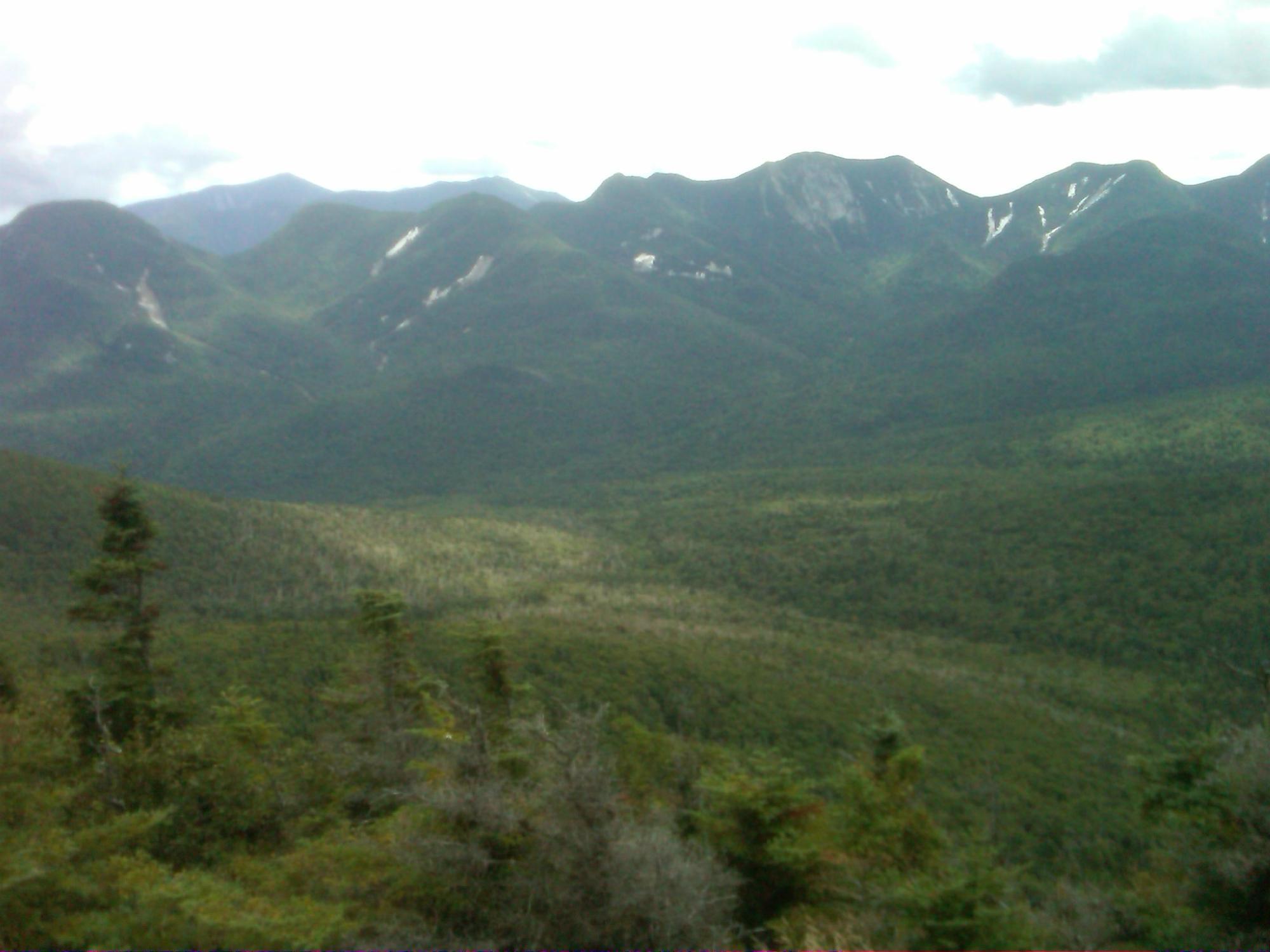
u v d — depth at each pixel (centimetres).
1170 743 994
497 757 932
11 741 1073
